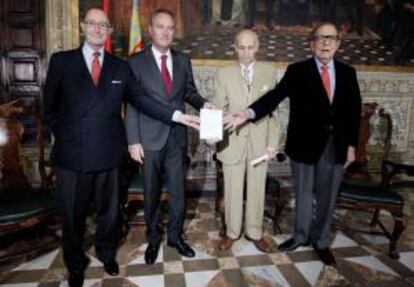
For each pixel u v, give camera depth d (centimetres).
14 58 443
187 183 460
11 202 269
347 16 484
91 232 333
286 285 257
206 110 260
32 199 276
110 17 419
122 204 313
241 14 454
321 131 271
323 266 283
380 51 502
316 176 287
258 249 306
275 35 466
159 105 259
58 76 224
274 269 277
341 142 273
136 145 265
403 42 507
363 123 362
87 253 296
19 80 447
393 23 499
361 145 362
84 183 238
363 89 504
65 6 405
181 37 442
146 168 273
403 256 303
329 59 266
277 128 291
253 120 275
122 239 318
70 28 410
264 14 459
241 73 282
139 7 426
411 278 269
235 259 291
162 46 259
